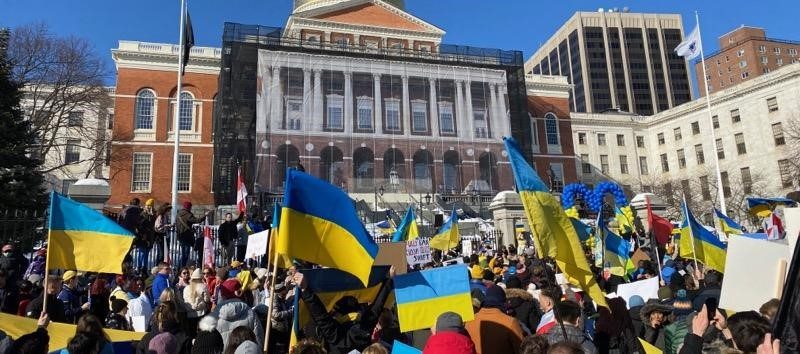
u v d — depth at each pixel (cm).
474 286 838
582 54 13212
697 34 3534
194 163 4784
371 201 4400
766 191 6281
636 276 1270
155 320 616
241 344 491
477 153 4828
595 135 7825
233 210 3691
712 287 789
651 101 13025
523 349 429
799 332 300
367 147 4566
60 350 591
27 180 2625
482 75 5012
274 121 4284
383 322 627
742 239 533
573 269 582
